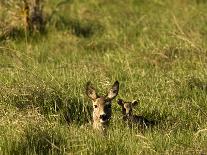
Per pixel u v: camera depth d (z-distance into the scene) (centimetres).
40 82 2109
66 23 3281
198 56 2641
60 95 2086
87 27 3278
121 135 1784
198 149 1658
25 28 3086
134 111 2066
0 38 3023
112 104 2119
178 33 2952
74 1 3784
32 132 1734
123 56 2723
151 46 2862
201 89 2233
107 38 3108
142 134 1834
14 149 1684
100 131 1870
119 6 3816
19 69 2309
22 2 3108
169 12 3656
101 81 2291
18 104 1970
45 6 3422
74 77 2316
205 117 1973
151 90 2230
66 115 1997
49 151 1661
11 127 1783
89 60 2712
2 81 2212
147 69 2561
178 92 2208
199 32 3083
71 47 2955
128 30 3238
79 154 1669
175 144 1723
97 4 3794
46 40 3058
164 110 2061
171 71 2495
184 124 1925
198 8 3753
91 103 2083
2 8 3153
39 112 1923
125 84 2306
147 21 3412
